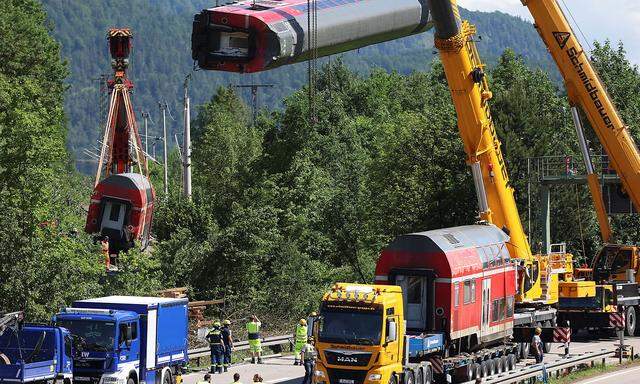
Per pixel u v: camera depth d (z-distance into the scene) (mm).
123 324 57219
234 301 101062
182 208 112812
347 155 158875
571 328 94875
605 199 99750
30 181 76188
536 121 127500
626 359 82688
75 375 56250
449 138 123938
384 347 57812
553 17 85500
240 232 102750
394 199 123812
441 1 72375
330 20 95938
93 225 99625
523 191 122062
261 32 89250
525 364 78188
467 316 67312
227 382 68625
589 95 87875
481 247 71125
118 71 119750
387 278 65500
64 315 57031
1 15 143250
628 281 98500
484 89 77250
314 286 105625
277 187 124250
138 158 119500
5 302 72750
